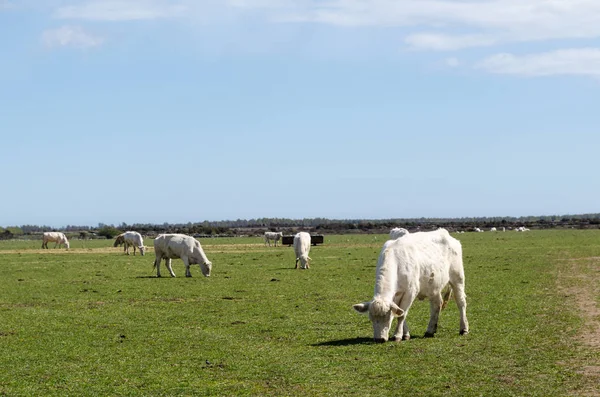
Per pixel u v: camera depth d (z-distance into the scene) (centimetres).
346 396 1333
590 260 5072
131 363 1670
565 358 1608
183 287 3444
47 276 4206
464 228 17312
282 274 4178
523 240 9350
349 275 4044
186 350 1817
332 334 2023
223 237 14175
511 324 2123
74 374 1566
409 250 1847
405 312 1822
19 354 1788
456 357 1638
